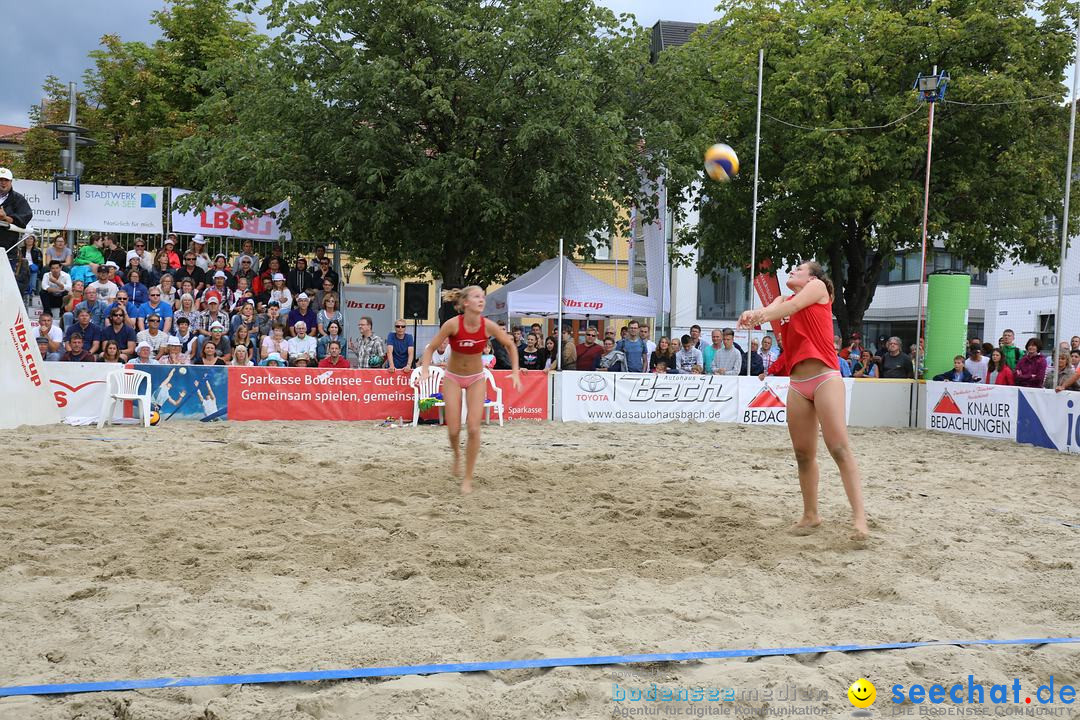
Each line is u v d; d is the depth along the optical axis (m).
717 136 19.23
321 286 15.93
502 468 7.86
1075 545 5.63
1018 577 4.79
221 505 5.96
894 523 6.09
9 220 10.82
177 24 24.48
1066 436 11.38
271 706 2.88
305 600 4.07
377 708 2.92
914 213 18.50
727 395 14.12
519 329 15.77
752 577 4.61
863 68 18.94
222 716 2.81
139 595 4.06
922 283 14.78
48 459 7.64
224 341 12.98
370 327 13.66
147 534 5.13
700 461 9.16
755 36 20.25
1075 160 18.86
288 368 12.49
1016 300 25.92
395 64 14.94
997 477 8.80
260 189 15.77
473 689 3.06
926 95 14.84
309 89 15.57
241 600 4.01
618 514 5.97
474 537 5.23
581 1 16.00
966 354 15.98
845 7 19.39
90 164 23.12
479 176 16.31
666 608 4.04
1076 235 21.11
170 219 16.38
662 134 17.00
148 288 14.40
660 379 13.87
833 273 21.20
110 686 3.00
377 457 8.73
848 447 5.51
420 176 15.09
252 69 16.20
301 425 12.09
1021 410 12.26
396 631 3.68
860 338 16.47
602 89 17.12
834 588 4.51
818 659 3.48
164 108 23.50
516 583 4.36
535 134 15.00
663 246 17.53
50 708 2.84
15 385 10.59
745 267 20.97
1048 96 18.53
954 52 18.84
